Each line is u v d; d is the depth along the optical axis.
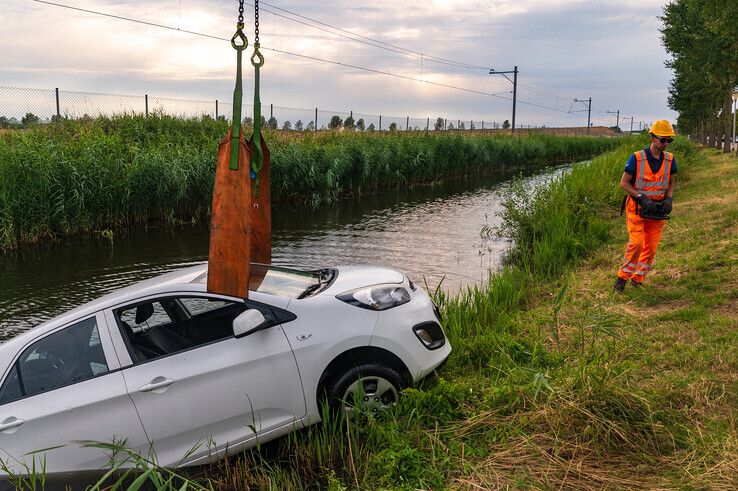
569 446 3.91
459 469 3.86
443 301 7.45
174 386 4.14
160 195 16.75
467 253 12.36
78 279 10.73
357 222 17.33
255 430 4.14
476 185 29.97
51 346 4.29
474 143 35.16
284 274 5.16
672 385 4.56
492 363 5.45
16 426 4.06
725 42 26.52
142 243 14.38
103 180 15.98
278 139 24.95
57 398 4.12
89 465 4.10
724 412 4.14
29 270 11.47
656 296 6.93
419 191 26.88
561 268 9.23
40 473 4.04
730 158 26.16
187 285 4.50
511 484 3.62
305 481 4.06
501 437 4.11
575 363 5.18
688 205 13.26
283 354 4.28
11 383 4.21
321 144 27.06
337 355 4.39
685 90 43.88
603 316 5.25
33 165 14.64
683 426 3.95
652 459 3.70
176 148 19.70
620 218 12.91
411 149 29.39
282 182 21.05
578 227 11.83
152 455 3.94
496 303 7.37
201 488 3.67
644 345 5.51
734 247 8.27
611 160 24.22
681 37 30.72
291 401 4.32
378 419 4.47
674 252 8.84
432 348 4.74
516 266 10.27
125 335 4.30
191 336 4.42
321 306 4.50
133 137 22.73
